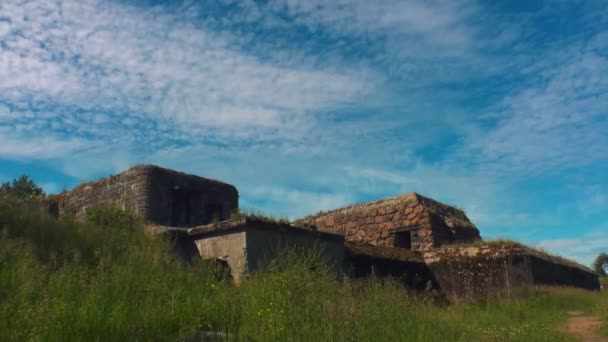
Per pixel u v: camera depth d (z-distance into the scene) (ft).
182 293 22.36
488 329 24.58
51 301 17.95
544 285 46.14
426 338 20.34
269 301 20.45
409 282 45.42
